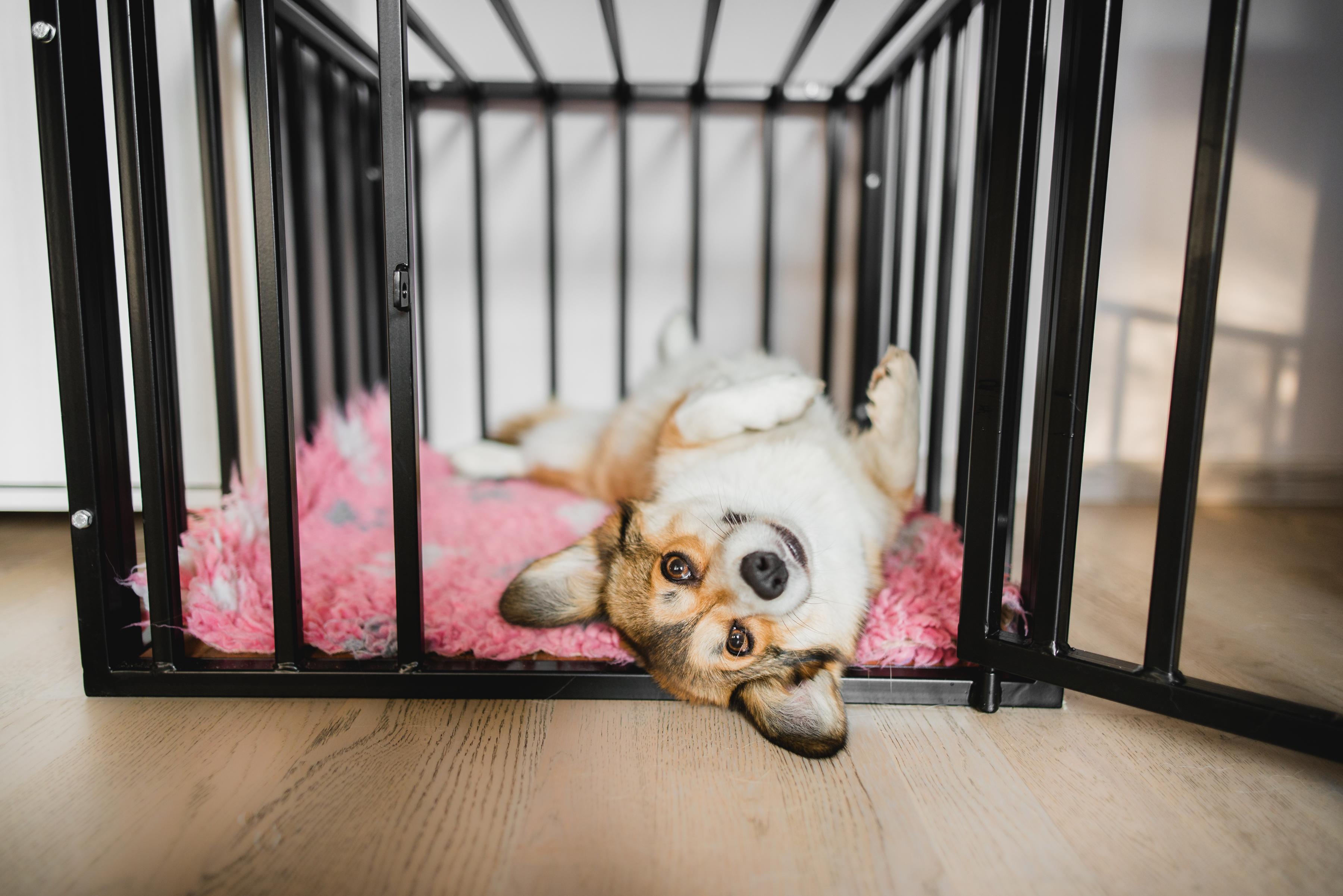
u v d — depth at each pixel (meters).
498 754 0.80
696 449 1.19
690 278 1.96
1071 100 0.81
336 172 1.72
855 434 1.29
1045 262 0.86
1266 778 0.78
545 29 1.88
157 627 0.91
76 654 1.03
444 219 1.95
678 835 0.67
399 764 0.78
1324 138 1.95
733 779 0.76
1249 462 2.09
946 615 1.02
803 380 1.26
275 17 1.38
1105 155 0.79
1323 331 2.03
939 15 1.38
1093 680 0.81
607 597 0.99
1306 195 1.98
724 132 1.91
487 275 1.97
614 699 0.92
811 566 0.96
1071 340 0.81
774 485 1.08
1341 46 1.93
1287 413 2.07
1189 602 1.31
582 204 1.95
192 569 1.08
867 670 0.93
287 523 0.89
